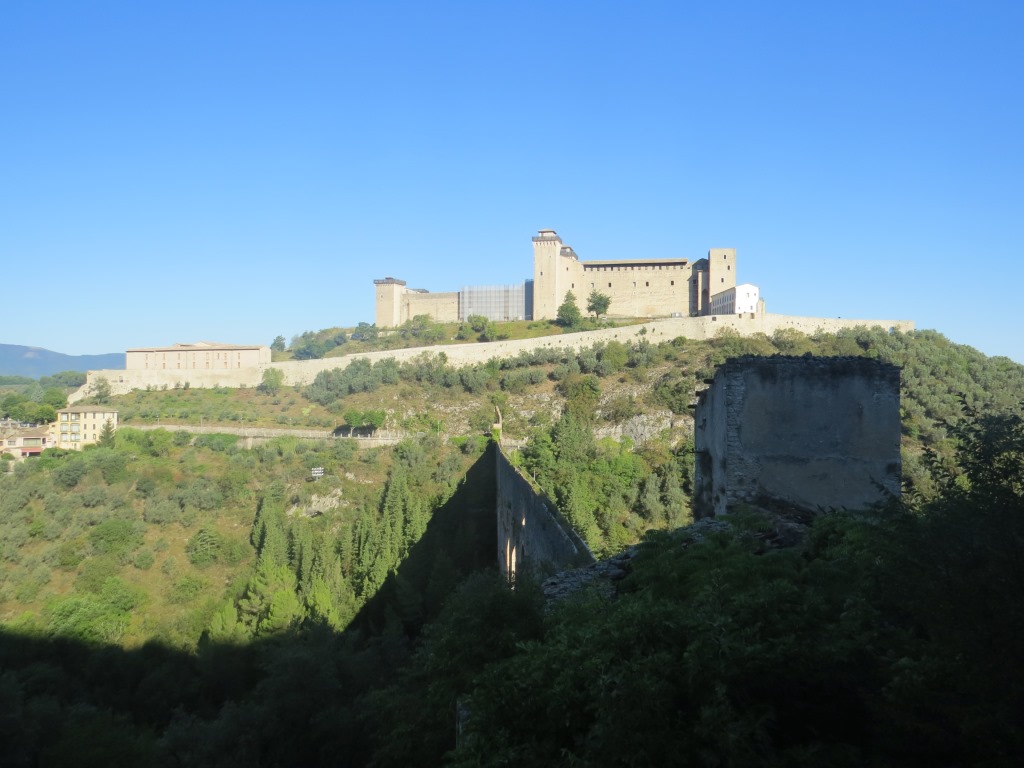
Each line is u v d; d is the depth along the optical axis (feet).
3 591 166.71
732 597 30.27
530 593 39.75
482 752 27.53
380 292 453.99
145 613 162.50
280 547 173.88
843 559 36.01
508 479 134.21
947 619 23.20
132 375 362.94
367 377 316.40
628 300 401.29
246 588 156.04
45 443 289.33
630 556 50.24
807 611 28.45
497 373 308.60
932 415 183.01
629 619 29.12
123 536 189.88
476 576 54.65
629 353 295.48
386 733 56.39
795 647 25.75
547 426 251.80
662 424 235.20
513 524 122.01
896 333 276.41
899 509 31.14
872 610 27.68
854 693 25.89
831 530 41.52
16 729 83.92
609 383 274.16
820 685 25.96
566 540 68.95
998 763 20.95
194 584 173.27
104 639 140.67
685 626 27.68
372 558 153.99
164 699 118.01
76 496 211.00
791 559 37.96
